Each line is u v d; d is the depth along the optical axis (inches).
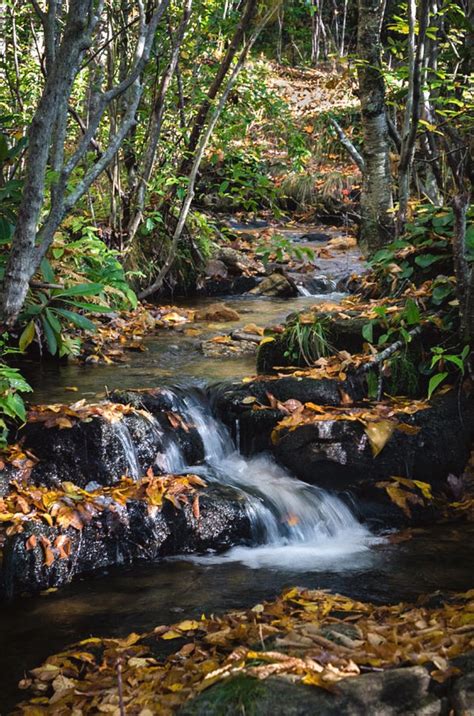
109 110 292.5
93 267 267.3
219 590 154.9
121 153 313.0
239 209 454.9
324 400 202.7
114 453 181.2
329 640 115.6
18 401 174.1
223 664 114.3
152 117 290.0
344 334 220.4
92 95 283.3
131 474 182.7
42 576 157.2
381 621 132.1
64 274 249.8
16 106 327.9
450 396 203.8
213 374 224.1
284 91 575.8
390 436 192.4
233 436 202.8
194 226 329.1
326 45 697.6
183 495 175.8
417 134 273.9
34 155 129.0
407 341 206.5
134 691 115.0
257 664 106.7
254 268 337.4
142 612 147.0
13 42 315.3
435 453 194.4
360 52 262.7
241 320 282.0
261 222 440.5
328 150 522.6
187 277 319.0
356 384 206.8
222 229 346.3
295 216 458.9
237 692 99.7
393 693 98.9
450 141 320.5
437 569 163.0
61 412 183.6
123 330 264.5
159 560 169.3
